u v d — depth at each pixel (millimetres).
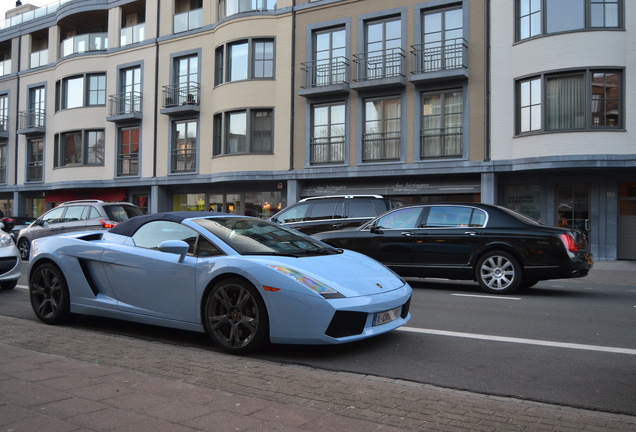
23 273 12859
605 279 12594
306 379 4395
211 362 4883
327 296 4875
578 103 17156
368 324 5074
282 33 22891
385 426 3352
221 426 3266
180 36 25844
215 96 24156
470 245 9492
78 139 28844
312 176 21844
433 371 4754
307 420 3400
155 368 4633
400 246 10031
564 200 18219
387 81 20172
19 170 32469
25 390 3898
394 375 4641
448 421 3500
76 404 3617
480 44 19094
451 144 19656
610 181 17625
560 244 8922
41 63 32062
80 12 28922
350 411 3643
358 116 21188
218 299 5277
